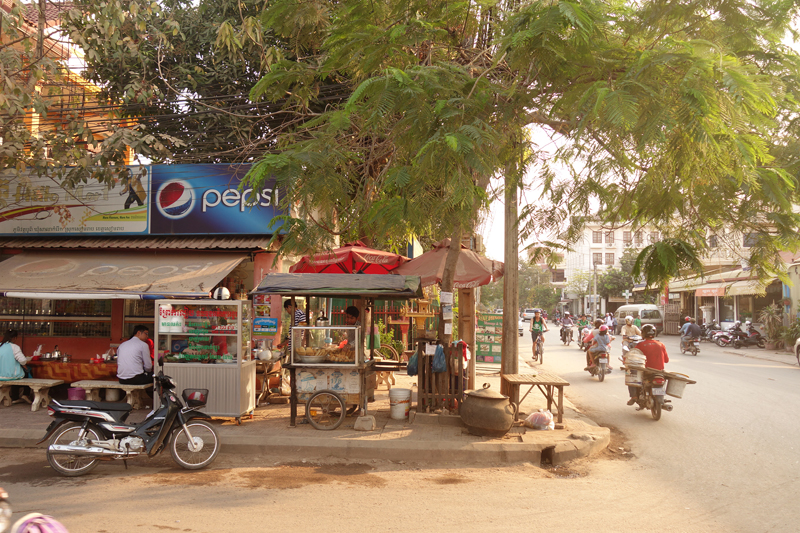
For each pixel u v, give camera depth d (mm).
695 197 4781
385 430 7535
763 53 4230
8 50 9500
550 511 4992
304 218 5195
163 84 13195
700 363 18141
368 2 5090
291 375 7793
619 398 11445
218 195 10914
